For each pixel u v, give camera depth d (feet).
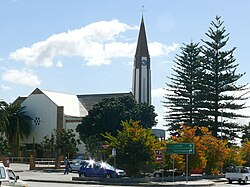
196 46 248.93
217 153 166.50
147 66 392.68
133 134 132.57
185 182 132.36
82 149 271.90
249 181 152.15
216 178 163.02
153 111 253.65
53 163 226.38
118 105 242.58
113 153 125.39
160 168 138.10
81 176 132.98
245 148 222.07
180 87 249.55
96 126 239.09
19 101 297.33
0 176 61.98
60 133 221.05
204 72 240.94
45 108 283.59
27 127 279.90
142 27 398.83
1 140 206.59
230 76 236.02
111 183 121.80
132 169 132.36
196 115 241.55
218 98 238.68
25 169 193.77
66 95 308.60
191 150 131.85
